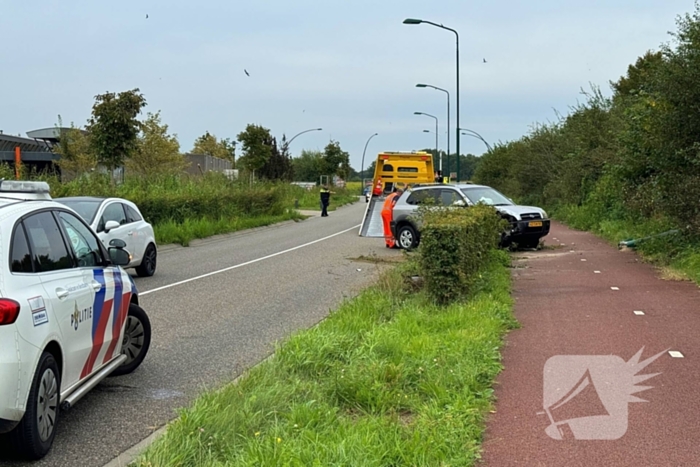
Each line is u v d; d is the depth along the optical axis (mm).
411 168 30125
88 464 5066
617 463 4727
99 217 13836
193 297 12438
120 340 6898
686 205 13422
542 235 18891
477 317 8797
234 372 7441
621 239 18656
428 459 4582
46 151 42844
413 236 20781
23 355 4738
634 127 18688
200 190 30375
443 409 5586
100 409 6309
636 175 20109
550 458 4820
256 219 33906
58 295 5367
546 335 8383
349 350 7305
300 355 6926
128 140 27047
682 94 14156
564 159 35688
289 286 13742
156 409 6309
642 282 12195
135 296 7551
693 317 9227
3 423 4668
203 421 5121
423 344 7398
